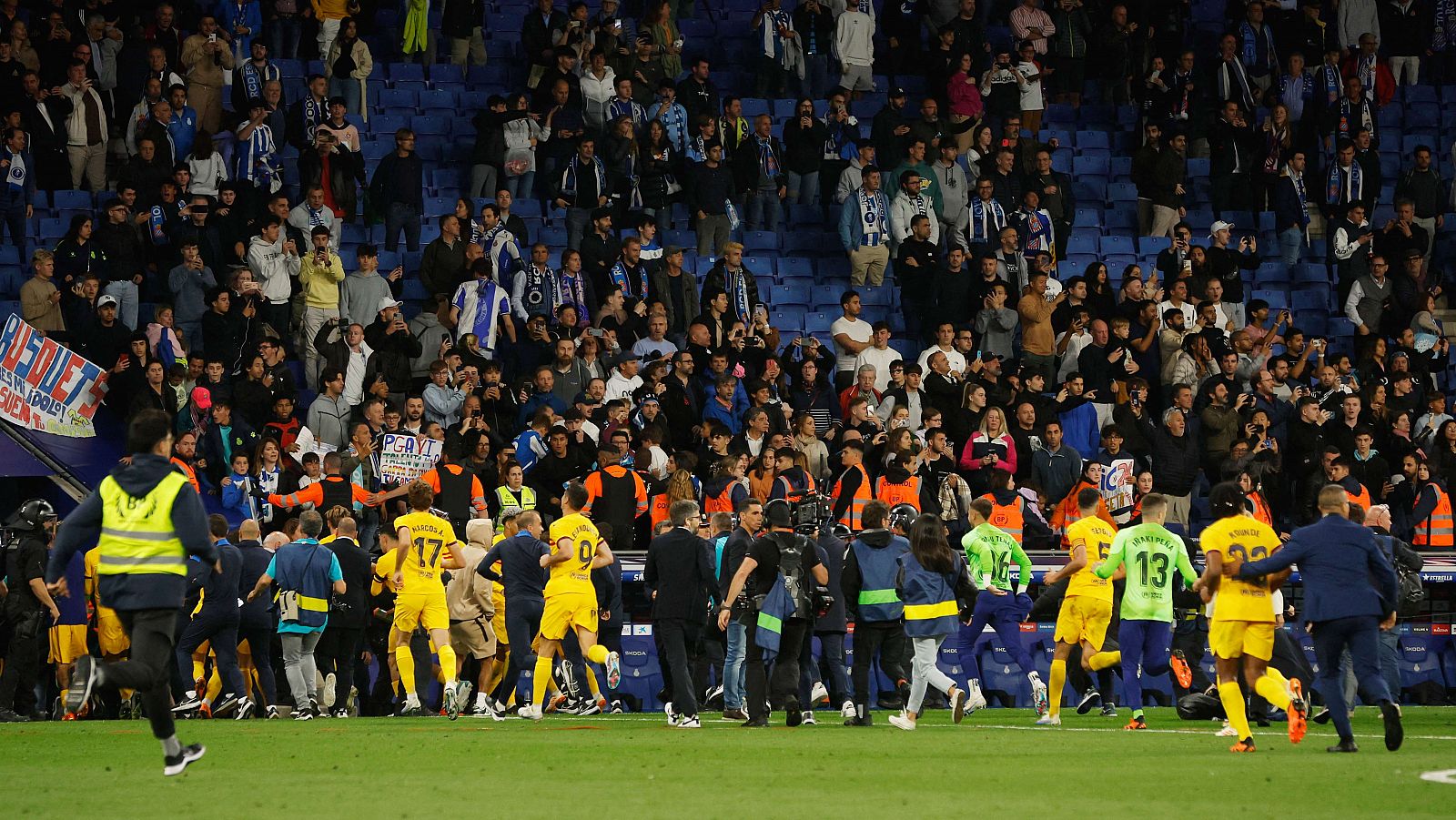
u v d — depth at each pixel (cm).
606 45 9631
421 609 5675
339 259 8375
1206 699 5444
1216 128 10419
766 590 4994
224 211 8475
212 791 3125
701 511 6912
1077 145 10806
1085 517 5328
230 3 9544
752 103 10344
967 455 7650
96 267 7894
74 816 2720
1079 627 5297
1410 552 5531
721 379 7825
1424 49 11338
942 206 9575
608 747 4209
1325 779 3306
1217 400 8419
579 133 9138
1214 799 2955
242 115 9006
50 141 8731
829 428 8131
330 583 5912
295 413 8038
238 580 5703
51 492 7212
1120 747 4231
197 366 7488
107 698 6141
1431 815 2706
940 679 4997
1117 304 9119
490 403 7544
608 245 8700
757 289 9106
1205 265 9369
